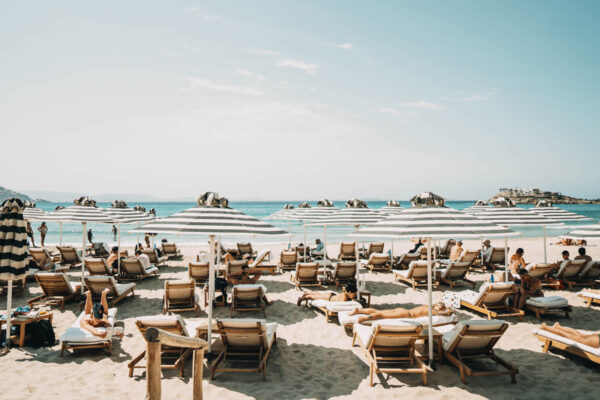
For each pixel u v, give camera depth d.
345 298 7.40
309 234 31.91
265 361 5.17
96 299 8.27
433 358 5.34
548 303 7.24
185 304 7.98
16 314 6.00
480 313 7.76
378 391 4.59
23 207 5.93
